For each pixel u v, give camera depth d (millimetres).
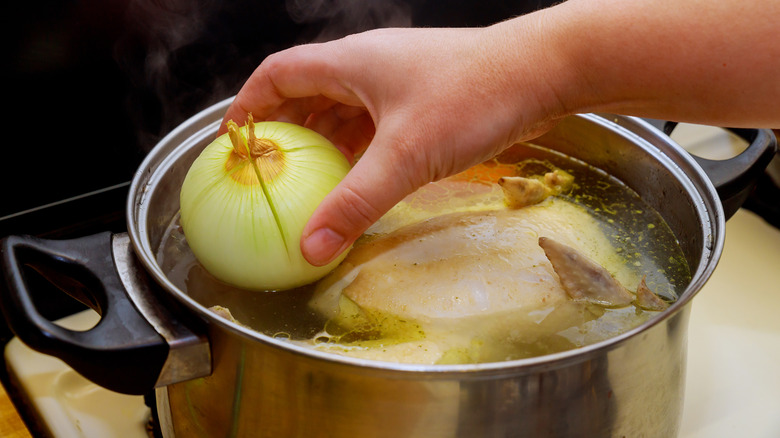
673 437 578
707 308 694
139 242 550
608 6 544
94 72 664
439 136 555
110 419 623
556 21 552
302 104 651
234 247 579
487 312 591
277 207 576
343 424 518
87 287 556
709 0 532
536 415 514
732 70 534
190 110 711
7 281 521
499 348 585
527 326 590
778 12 525
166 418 583
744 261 727
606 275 594
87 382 639
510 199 653
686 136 796
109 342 517
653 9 538
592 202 664
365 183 555
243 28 701
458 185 688
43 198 684
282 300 601
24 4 625
